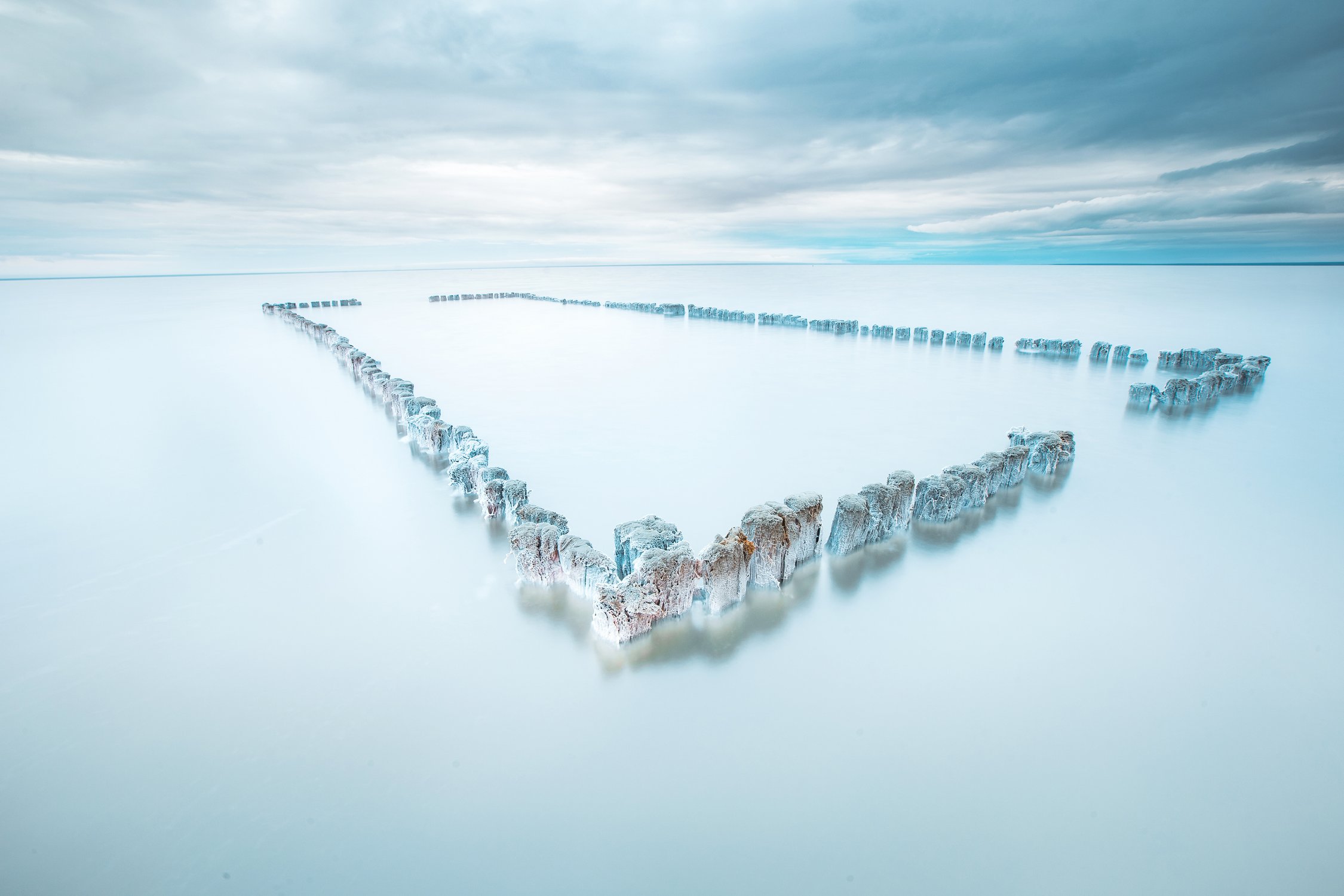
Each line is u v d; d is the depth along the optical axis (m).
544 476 12.00
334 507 10.69
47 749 5.75
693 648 7.14
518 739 5.87
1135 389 16.61
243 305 45.78
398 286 69.00
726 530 9.90
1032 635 7.39
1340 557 9.07
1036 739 5.91
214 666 6.81
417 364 22.73
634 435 14.34
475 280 83.06
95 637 7.30
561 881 4.64
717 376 20.44
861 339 28.05
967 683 6.62
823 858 4.82
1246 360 19.42
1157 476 11.95
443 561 8.94
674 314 37.91
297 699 6.35
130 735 5.91
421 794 5.31
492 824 5.07
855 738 5.92
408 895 4.56
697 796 5.32
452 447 12.63
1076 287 55.41
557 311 40.72
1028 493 11.20
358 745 5.80
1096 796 5.35
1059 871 4.76
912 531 9.85
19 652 7.05
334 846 4.89
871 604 7.98
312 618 7.63
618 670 6.78
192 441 13.90
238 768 5.56
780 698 6.39
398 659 6.93
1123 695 6.46
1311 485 11.48
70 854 4.86
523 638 7.27
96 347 25.80
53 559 8.97
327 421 15.47
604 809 5.20
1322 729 6.06
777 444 13.70
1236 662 6.96
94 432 14.49
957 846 4.92
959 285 60.84
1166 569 8.78
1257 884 4.69
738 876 4.69
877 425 15.04
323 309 41.84
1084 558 9.05
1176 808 5.25
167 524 10.04
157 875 4.70
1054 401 17.11
